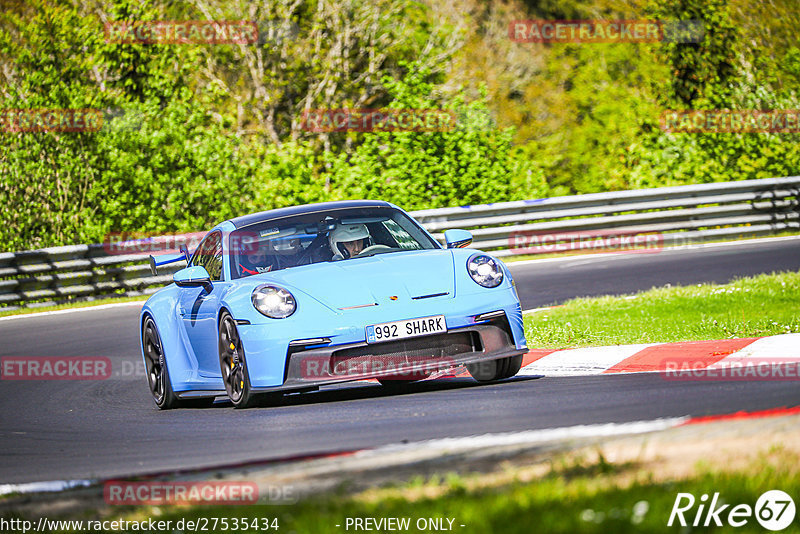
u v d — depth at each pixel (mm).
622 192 61938
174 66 79812
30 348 40000
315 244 25344
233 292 23531
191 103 74688
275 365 21797
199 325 25016
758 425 14227
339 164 70875
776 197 63406
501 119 115000
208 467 16031
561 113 120312
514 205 60531
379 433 17953
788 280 35938
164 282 58438
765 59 91375
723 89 80500
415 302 22109
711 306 32812
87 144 70312
